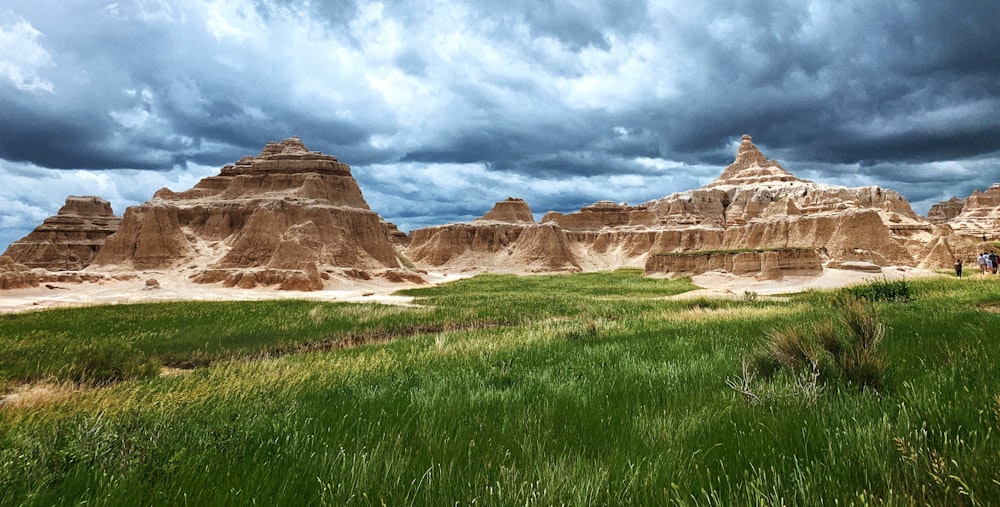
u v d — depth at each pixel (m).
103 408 6.89
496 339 15.25
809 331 7.96
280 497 3.40
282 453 4.36
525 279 95.69
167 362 16.59
